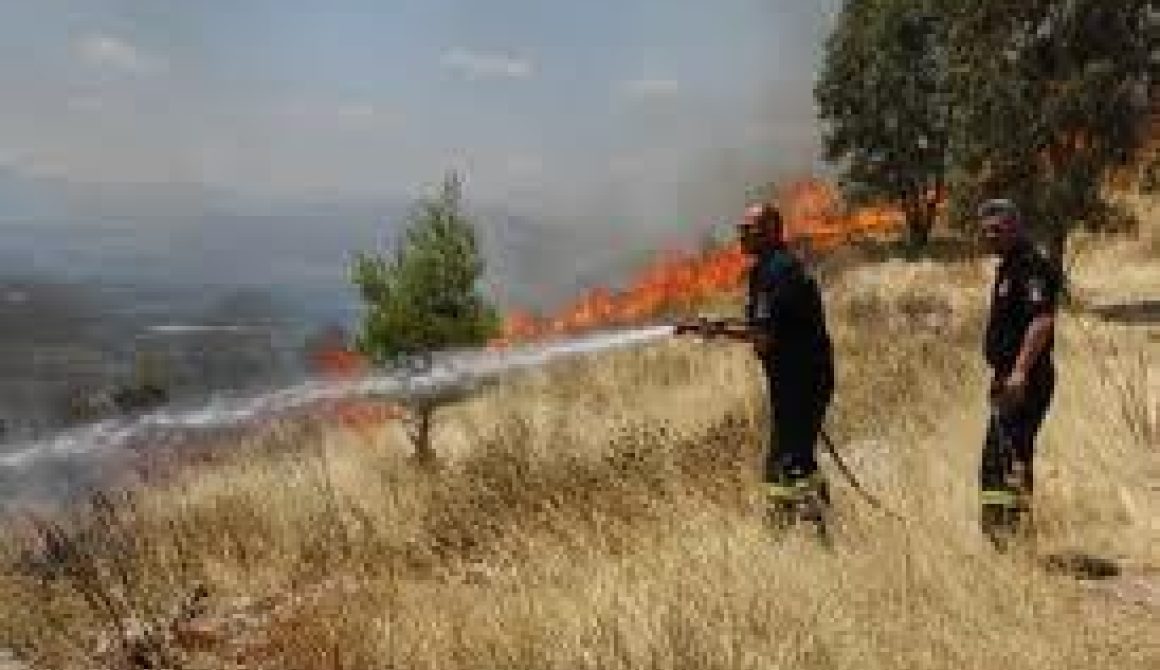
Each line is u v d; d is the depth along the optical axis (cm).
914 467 962
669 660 620
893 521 820
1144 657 634
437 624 688
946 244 4297
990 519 816
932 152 4441
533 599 705
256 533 950
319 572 868
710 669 617
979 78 3300
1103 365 1276
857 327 2200
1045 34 3228
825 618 657
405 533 920
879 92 4500
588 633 650
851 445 1107
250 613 784
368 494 1026
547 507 895
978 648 633
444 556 874
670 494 902
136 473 1418
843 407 1247
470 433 1555
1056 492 906
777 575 713
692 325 853
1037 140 3231
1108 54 3206
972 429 1082
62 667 718
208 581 857
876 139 4519
